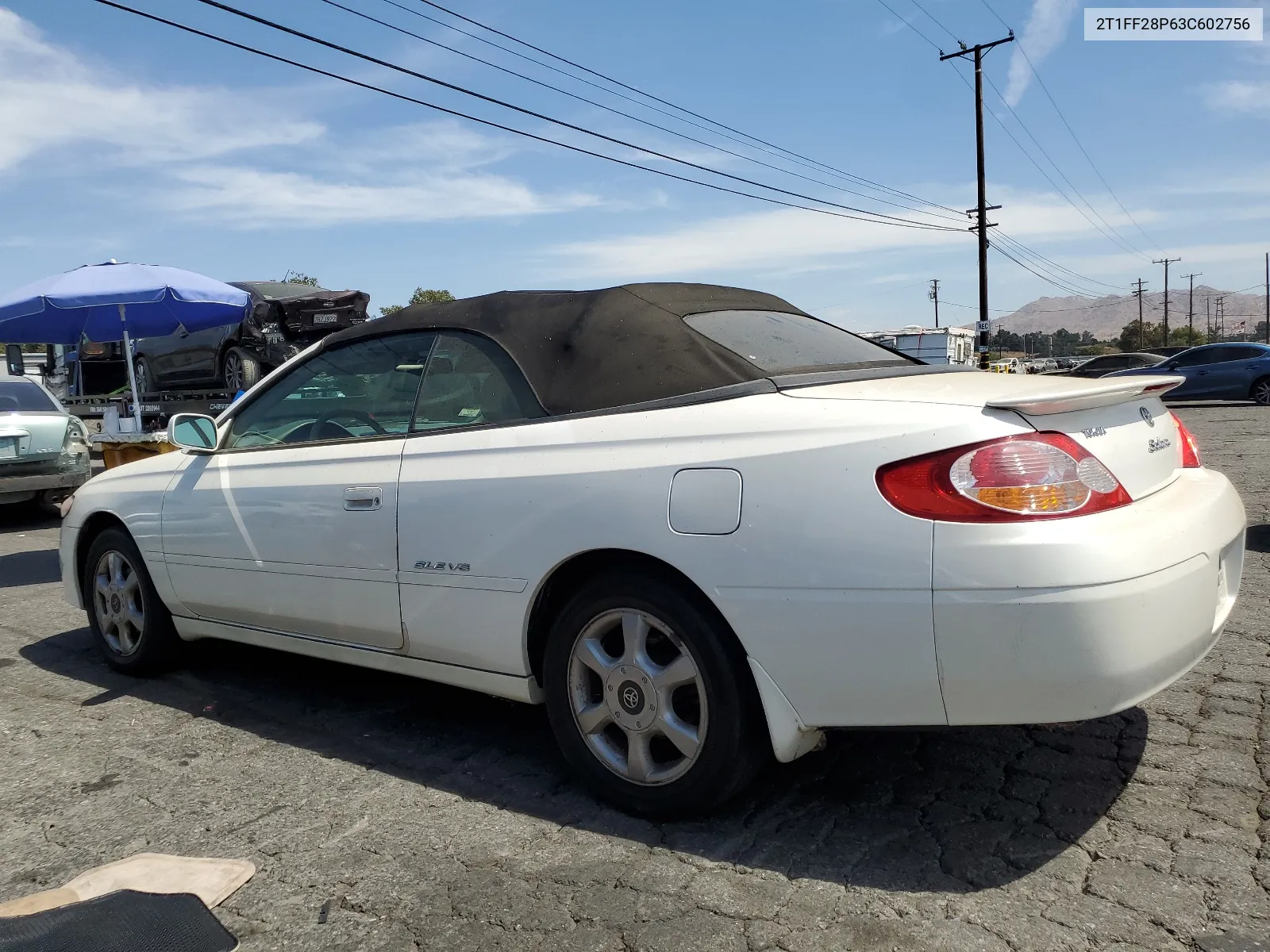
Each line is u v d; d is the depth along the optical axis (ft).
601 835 9.39
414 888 8.61
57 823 10.27
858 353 11.50
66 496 34.09
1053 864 8.40
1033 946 7.27
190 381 48.29
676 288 11.64
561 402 10.27
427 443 11.14
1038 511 7.70
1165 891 7.89
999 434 7.95
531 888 8.50
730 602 8.61
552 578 10.01
